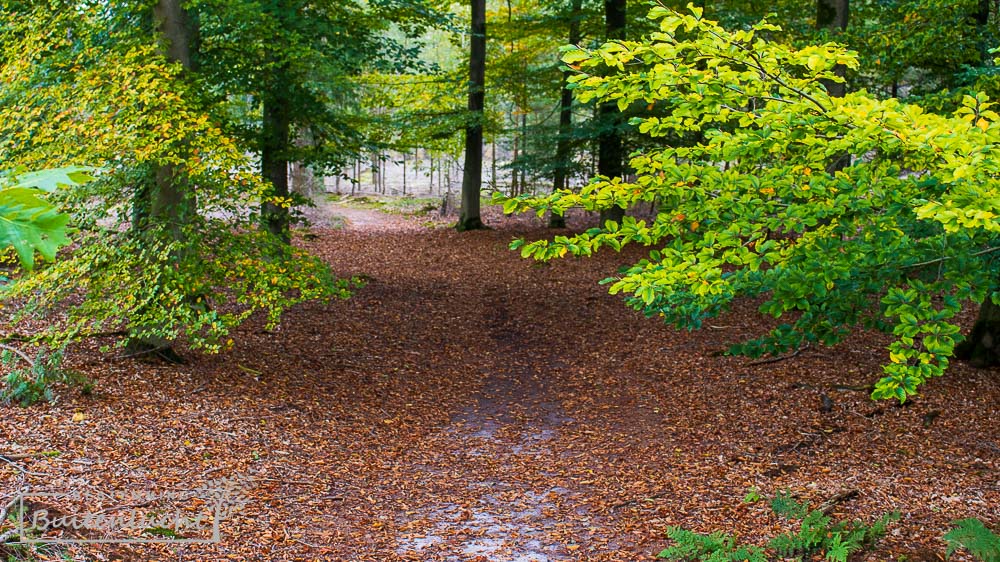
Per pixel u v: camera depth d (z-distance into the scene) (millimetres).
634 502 6008
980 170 3129
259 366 8750
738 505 5785
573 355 10547
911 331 3350
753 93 3754
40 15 7086
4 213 1155
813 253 3820
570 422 8156
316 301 12398
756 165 4359
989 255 3711
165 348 8016
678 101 3873
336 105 18828
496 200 3863
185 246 7188
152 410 6598
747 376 8742
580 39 19328
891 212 3533
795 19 13969
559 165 18828
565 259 16281
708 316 5008
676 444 7301
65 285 6910
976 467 6188
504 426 8055
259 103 11750
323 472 6242
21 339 7637
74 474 5066
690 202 3848
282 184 12711
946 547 4812
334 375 9047
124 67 6590
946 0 8312
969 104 3398
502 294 13945
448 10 18094
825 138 3785
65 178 1258
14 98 6867
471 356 10617
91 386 6668
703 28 3641
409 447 7273
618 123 16469
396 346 10750
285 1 10969
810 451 6840
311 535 5055
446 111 19359
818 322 4262
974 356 8148
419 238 19984
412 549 5078
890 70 9062
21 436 5543
